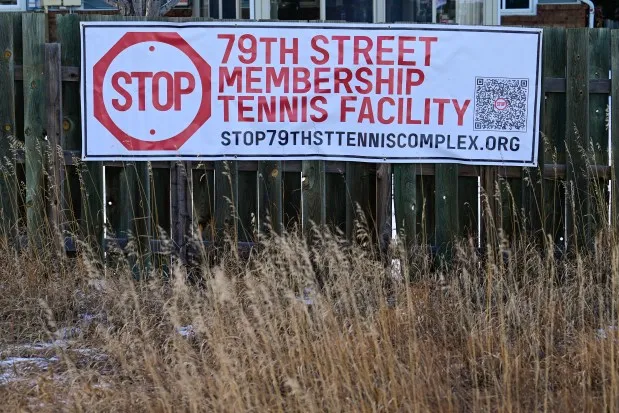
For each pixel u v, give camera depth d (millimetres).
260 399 5914
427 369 6133
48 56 8844
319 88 8898
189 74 8875
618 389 5773
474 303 7887
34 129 8922
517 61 8891
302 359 6066
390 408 5746
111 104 8883
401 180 8984
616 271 7008
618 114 8852
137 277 8852
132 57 8852
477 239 8969
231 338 6648
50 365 6770
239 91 8891
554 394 6207
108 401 6023
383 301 7098
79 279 8320
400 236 8781
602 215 8633
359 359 6051
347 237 8961
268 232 8938
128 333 6902
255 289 7203
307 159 8945
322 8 15391
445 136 8938
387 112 8914
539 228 8961
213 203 9062
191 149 8930
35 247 8633
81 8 16828
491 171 9000
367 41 8859
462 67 8883
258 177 8938
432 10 15117
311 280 7000
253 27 8844
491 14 15016
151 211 8984
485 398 5949
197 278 8516
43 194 8922
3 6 16797
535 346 6578
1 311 7832
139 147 8914
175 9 15906
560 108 8977
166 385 6301
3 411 6016
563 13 17375
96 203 8953
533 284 8031
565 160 8969
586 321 7367
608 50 8867
